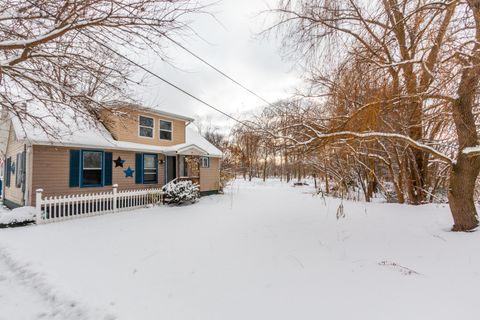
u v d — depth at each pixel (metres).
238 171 32.16
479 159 4.45
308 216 7.15
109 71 3.90
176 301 2.77
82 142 8.95
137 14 3.03
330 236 4.95
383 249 3.98
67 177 8.98
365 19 4.96
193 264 3.83
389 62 4.54
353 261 3.61
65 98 3.85
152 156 12.02
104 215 8.28
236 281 3.20
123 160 10.70
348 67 4.92
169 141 12.98
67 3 2.76
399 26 4.42
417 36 4.17
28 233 5.95
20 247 4.86
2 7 2.87
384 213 6.95
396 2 4.50
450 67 4.02
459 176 4.62
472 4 3.71
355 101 4.77
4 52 3.45
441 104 4.87
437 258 3.43
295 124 5.60
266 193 15.77
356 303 2.50
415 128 7.31
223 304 2.67
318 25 5.46
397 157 8.98
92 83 4.06
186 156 13.71
